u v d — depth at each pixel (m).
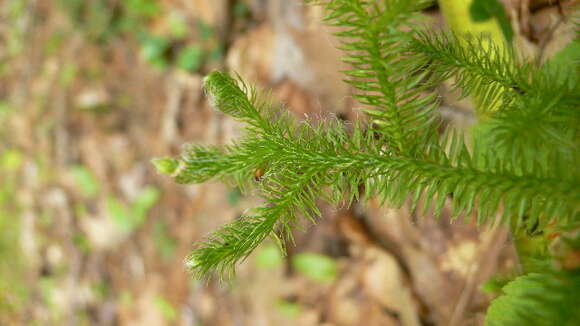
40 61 0.48
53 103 0.46
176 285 0.37
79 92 0.45
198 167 0.13
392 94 0.11
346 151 0.11
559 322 0.08
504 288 0.12
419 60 0.11
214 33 0.38
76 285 0.42
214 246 0.11
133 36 0.43
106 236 0.41
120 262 0.41
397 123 0.11
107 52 0.45
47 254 0.44
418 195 0.11
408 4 0.09
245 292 0.32
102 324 0.41
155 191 0.40
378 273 0.26
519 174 0.11
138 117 0.42
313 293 0.29
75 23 0.47
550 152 0.10
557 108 0.10
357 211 0.27
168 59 0.41
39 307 0.44
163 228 0.39
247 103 0.12
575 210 0.10
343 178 0.12
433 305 0.23
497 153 0.11
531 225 0.10
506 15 0.15
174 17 0.41
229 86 0.11
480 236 0.20
